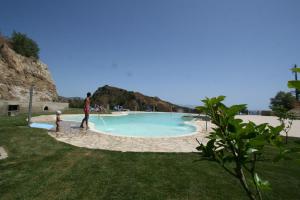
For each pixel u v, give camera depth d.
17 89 24.36
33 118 14.64
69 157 5.98
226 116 1.31
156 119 24.11
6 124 11.32
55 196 3.81
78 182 4.37
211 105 1.38
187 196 3.88
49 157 5.95
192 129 14.81
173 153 6.61
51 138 8.45
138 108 36.19
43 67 31.47
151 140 8.86
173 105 41.28
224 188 4.23
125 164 5.48
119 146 7.57
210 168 5.30
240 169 1.36
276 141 1.37
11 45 29.02
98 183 4.34
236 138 1.29
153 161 5.77
